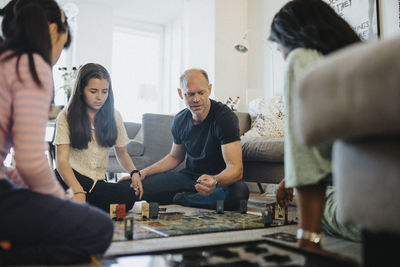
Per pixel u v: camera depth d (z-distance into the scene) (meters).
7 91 0.82
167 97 6.36
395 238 0.61
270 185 3.72
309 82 0.62
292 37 0.99
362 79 0.54
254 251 0.96
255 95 4.16
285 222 1.56
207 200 2.08
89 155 1.87
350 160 0.64
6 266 0.86
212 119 2.14
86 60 5.63
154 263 0.89
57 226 0.89
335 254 0.85
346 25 1.01
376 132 0.53
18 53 0.84
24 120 0.80
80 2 5.64
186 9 5.59
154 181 2.24
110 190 1.86
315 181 0.88
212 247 1.04
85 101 1.78
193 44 4.71
